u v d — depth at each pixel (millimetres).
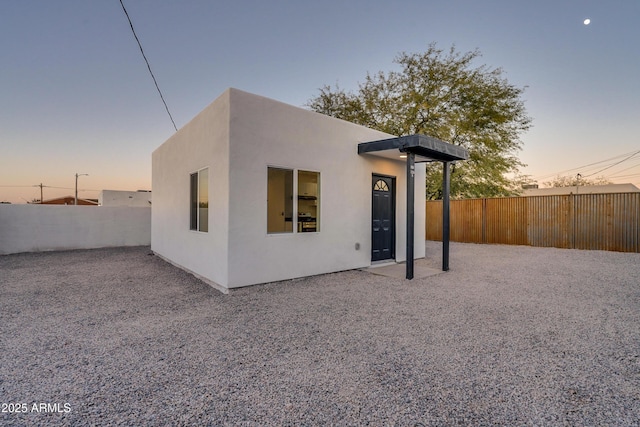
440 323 3604
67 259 9039
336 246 6559
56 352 2824
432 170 15180
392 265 7582
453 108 14188
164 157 8695
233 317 3830
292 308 4191
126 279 6180
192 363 2600
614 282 5734
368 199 7227
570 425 1786
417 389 2188
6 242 10312
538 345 2971
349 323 3607
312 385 2244
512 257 8930
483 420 1832
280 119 5594
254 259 5277
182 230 7160
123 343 3037
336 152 6531
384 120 15391
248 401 2035
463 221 13164
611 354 2771
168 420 1823
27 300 4656
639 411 1924
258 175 5293
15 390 2170
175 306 4312
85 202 37438
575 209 10414
